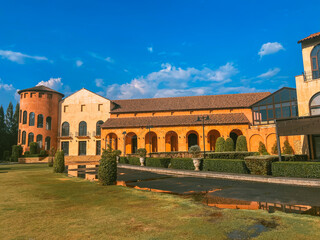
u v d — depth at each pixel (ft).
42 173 60.70
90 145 138.31
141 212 19.20
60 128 146.51
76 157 130.62
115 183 37.40
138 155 87.76
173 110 124.06
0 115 187.11
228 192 28.40
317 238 12.98
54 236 13.87
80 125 142.72
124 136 115.24
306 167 35.47
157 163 68.03
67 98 148.36
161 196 26.50
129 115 131.03
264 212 18.80
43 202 23.90
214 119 111.34
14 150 137.08
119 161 99.14
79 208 20.98
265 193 27.09
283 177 36.32
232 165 46.57
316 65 64.64
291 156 48.44
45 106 146.00
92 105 141.90
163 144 111.04
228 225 15.47
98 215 18.43
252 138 90.48
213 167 51.11
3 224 16.34
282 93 95.04
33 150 136.67
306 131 45.75
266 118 98.02
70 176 52.01
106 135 118.73
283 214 18.04
